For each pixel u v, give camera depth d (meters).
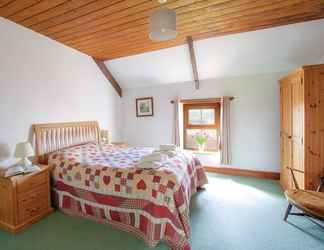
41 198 2.28
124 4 2.12
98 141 3.85
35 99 2.77
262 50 3.12
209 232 1.95
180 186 1.87
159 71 4.09
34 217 2.18
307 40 2.79
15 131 2.52
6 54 2.42
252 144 3.69
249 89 3.66
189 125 4.41
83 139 3.54
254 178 3.58
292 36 2.78
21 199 2.05
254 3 2.12
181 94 4.26
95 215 2.18
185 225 1.78
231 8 2.21
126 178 1.99
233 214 2.29
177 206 1.79
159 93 4.49
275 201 2.62
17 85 2.54
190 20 2.49
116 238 1.89
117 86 4.69
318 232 1.91
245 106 3.70
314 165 2.15
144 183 1.89
